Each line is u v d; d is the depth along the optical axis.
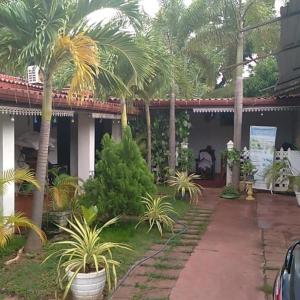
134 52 6.47
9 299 4.95
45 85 6.35
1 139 7.05
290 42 7.04
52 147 12.30
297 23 6.20
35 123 12.39
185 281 5.43
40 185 6.50
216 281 5.43
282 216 9.35
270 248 6.88
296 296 3.24
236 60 12.21
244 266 6.01
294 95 11.52
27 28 5.81
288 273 3.69
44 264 5.91
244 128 15.86
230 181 12.62
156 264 6.06
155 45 10.60
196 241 7.32
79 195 8.21
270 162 12.17
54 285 5.20
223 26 12.00
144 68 6.68
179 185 10.96
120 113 11.89
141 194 8.04
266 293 5.05
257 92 20.11
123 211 7.81
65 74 7.14
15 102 6.62
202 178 15.16
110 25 6.21
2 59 6.05
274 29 12.04
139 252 6.63
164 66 10.84
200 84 19.56
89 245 5.07
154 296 4.96
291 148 13.76
